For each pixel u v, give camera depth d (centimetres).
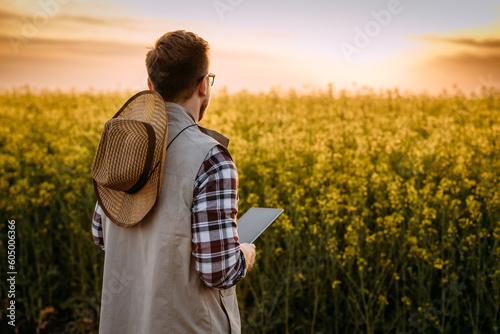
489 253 301
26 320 372
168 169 141
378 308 317
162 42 148
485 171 340
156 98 142
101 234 172
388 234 303
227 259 136
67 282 396
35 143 518
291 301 332
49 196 399
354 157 394
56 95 697
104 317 157
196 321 143
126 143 135
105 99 668
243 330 328
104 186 140
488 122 455
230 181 138
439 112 515
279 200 363
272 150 393
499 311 293
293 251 308
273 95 596
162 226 140
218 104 608
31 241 383
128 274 153
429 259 291
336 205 304
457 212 304
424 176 362
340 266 295
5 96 680
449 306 306
